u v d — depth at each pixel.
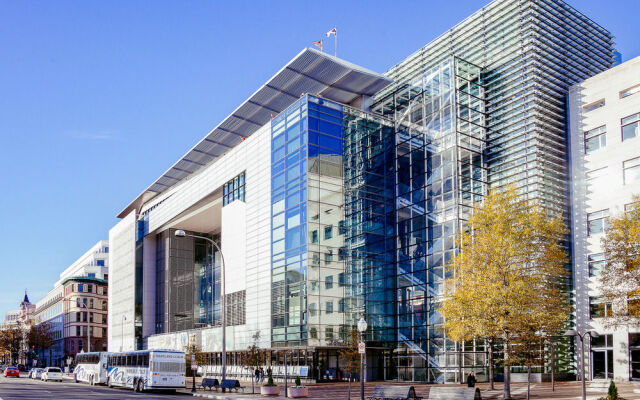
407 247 55.25
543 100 50.28
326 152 54.91
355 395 38.06
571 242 49.78
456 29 58.44
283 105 63.47
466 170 51.56
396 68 64.19
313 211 53.00
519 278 29.69
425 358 51.53
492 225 30.94
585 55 55.53
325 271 52.56
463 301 30.25
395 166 57.97
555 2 54.28
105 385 55.75
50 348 156.12
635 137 46.66
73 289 139.50
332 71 57.22
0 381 63.81
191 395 42.03
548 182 49.41
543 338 30.41
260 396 38.62
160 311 88.38
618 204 46.88
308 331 50.59
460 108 52.41
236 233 65.81
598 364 46.50
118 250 101.94
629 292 31.02
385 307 55.16
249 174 63.91
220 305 82.56
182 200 79.81
